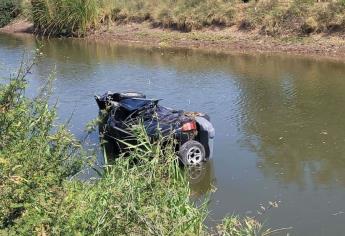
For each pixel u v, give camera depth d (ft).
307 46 65.05
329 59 60.03
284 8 71.51
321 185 26.71
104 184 17.61
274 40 68.85
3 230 11.72
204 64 61.57
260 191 26.16
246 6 77.15
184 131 28.58
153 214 14.07
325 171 28.66
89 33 89.66
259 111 40.98
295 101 43.70
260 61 61.62
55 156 14.87
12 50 77.30
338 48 62.85
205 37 75.51
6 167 12.84
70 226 12.50
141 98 31.63
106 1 92.32
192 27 79.46
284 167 29.37
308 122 37.81
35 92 46.16
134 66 62.13
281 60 61.36
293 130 36.06
